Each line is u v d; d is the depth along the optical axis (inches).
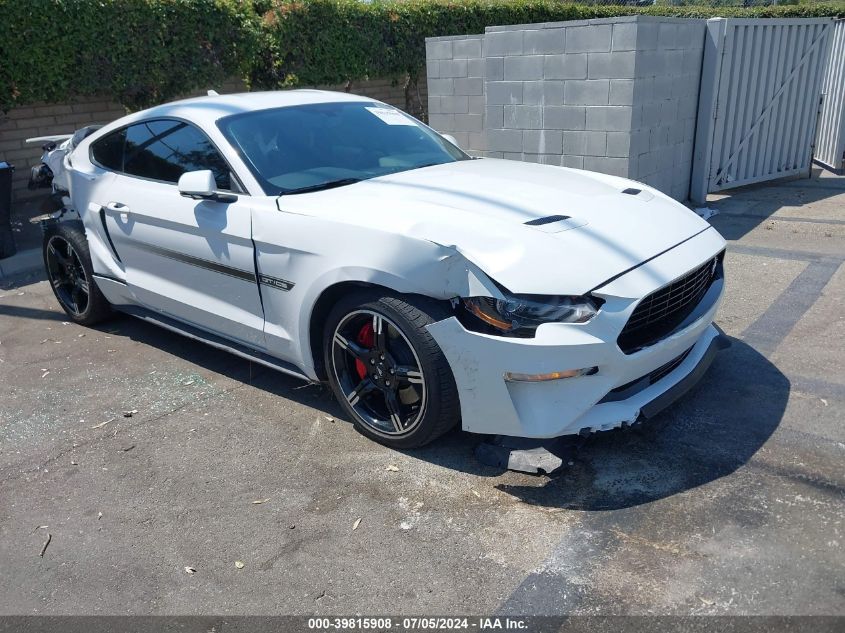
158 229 170.2
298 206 142.5
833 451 130.6
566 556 108.6
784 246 260.1
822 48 362.9
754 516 114.3
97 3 304.8
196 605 103.8
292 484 131.1
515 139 310.8
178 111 176.6
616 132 277.9
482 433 126.4
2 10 280.4
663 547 108.9
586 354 115.7
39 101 319.6
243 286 154.2
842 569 102.3
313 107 178.9
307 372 149.8
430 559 109.9
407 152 177.2
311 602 103.0
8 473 140.0
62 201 214.2
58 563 114.4
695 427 141.1
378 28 426.6
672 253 131.6
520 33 294.8
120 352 196.5
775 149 362.3
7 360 194.1
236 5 360.8
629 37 264.1
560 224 129.3
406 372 130.5
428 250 121.9
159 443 147.7
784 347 175.2
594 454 134.0
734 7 649.0
